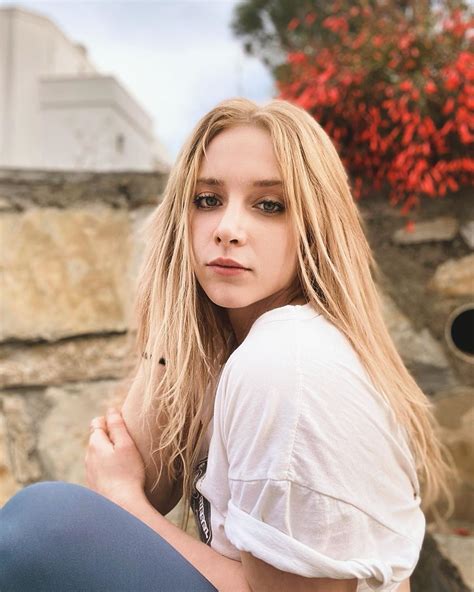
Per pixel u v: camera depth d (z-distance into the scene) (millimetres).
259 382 732
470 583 1451
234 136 866
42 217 1602
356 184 1668
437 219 1653
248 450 727
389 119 1614
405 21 1756
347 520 709
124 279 1640
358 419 745
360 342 841
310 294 873
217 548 818
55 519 754
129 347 1615
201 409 958
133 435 987
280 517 706
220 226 829
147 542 778
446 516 1505
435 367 1635
